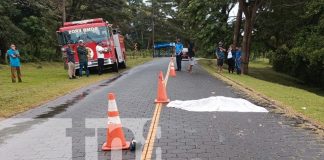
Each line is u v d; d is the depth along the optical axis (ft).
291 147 27.22
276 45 140.87
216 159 24.67
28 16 148.56
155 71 99.04
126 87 62.13
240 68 93.91
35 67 121.60
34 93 55.42
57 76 86.84
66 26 92.63
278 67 155.53
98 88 61.67
